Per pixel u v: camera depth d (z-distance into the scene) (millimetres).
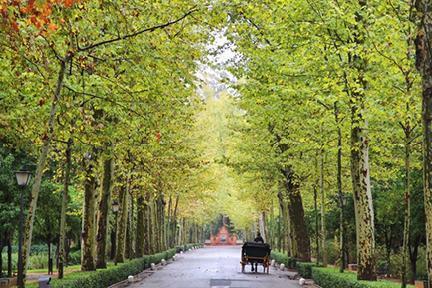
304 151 26375
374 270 17047
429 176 8633
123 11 12594
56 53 12477
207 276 29641
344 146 19656
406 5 13430
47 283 12406
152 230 45031
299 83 17062
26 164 24297
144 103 15570
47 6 8898
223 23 14117
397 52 12969
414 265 28156
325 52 15078
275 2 14570
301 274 27891
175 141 28547
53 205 27328
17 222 24625
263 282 25484
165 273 32312
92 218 21828
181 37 14766
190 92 17031
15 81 13289
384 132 17359
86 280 16906
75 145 17812
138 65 13719
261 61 17969
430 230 8703
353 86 14562
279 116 20359
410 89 13648
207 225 136375
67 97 14227
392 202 25234
